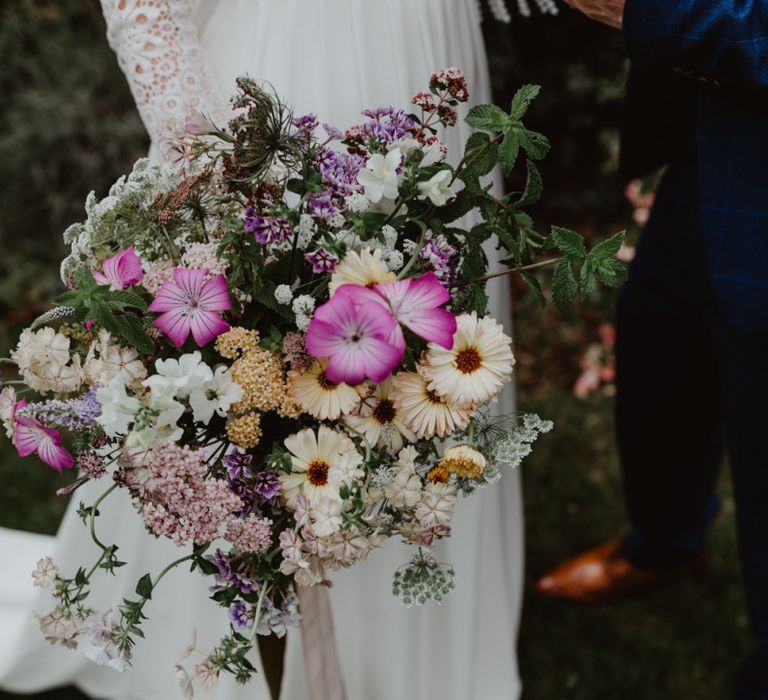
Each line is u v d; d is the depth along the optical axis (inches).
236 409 37.4
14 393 39.9
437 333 35.2
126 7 49.8
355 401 37.2
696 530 78.4
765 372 54.7
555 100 119.5
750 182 51.7
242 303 39.2
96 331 38.8
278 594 42.0
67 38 121.3
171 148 42.7
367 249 36.9
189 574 63.2
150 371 39.4
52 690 72.6
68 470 96.6
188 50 50.8
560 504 93.7
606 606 82.9
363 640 63.7
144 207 40.4
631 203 124.4
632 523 78.3
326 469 37.8
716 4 47.1
